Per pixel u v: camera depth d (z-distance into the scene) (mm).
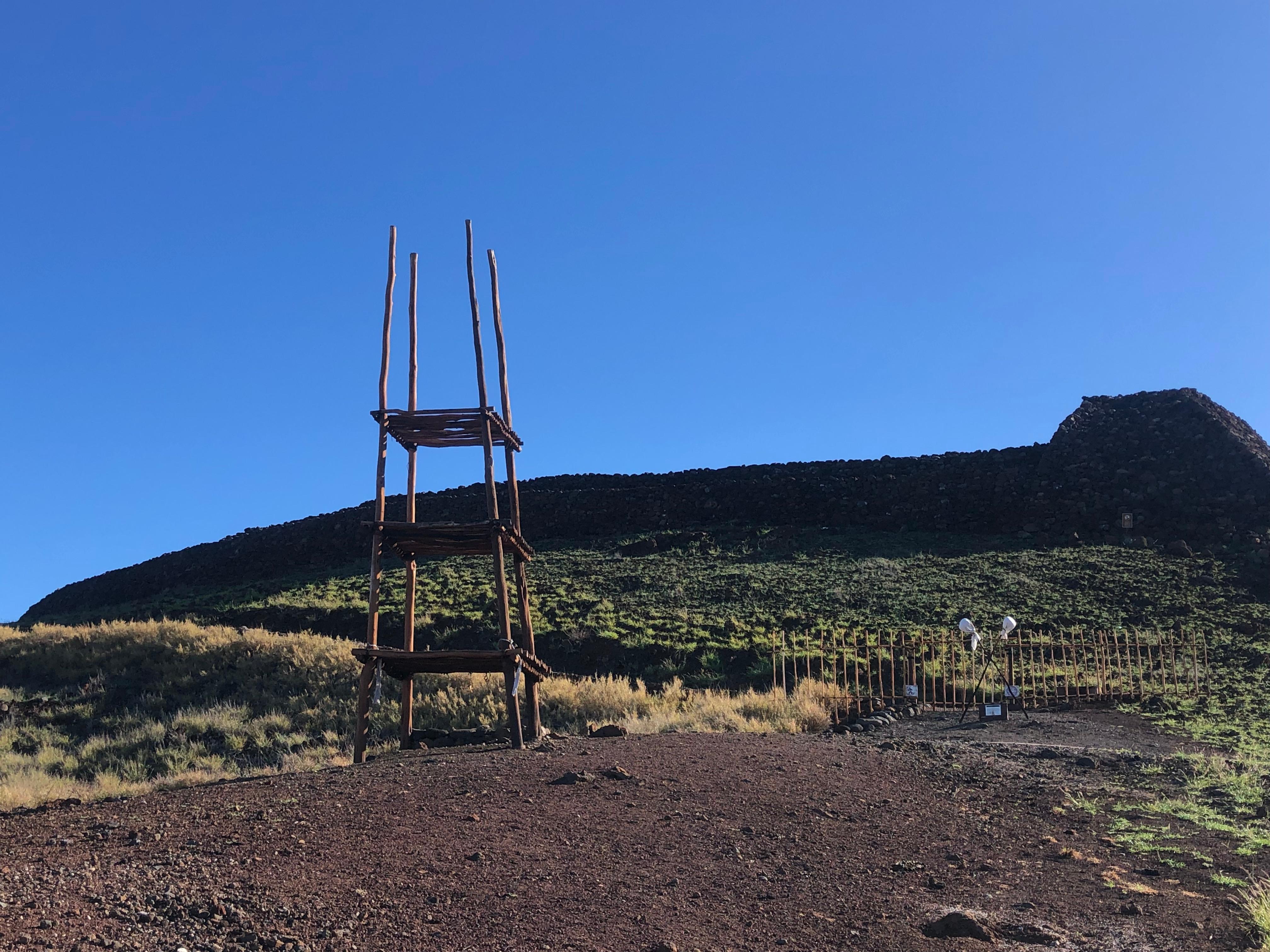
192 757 19375
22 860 7062
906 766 11680
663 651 28344
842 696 19703
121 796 11938
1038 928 6453
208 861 7133
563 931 6152
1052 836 8742
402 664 14023
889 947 6133
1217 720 16969
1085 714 18109
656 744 12555
